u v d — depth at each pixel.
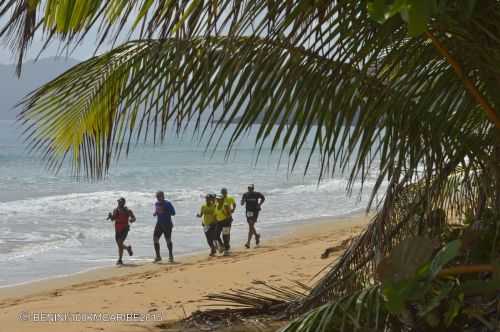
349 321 3.79
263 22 2.80
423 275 3.47
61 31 2.31
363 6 3.05
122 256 22.30
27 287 17.75
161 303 13.57
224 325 6.83
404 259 3.59
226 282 15.76
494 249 3.98
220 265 18.56
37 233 28.14
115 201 39.59
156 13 2.51
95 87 4.21
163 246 24.86
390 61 3.50
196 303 13.30
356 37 3.13
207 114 3.07
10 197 44.41
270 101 3.14
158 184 52.72
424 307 3.85
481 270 3.48
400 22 3.12
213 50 3.01
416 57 3.50
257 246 23.58
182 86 3.11
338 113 3.40
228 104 3.06
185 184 52.44
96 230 28.98
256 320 6.59
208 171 64.62
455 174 5.08
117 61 3.97
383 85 3.54
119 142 4.02
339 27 3.07
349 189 3.84
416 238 3.61
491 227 4.19
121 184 52.81
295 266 17.42
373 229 5.49
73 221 31.81
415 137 3.81
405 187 4.82
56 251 24.02
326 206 36.66
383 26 3.12
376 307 3.62
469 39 3.29
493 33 3.26
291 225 29.62
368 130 3.57
